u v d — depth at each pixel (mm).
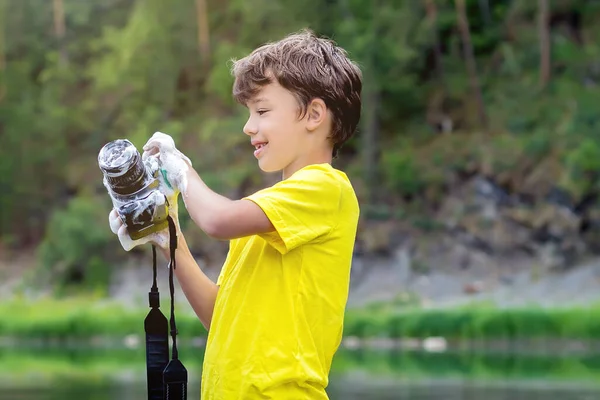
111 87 42250
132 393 12750
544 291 33156
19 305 34156
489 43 40188
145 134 39875
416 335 25594
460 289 34031
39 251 39312
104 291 37000
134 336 27594
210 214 2670
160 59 41281
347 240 2836
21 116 42812
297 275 2760
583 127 36188
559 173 34781
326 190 2770
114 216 2799
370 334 26031
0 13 44781
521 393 12719
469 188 36125
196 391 12453
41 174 43000
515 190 35406
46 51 45250
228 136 38406
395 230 35875
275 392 2699
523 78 39031
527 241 34719
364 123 37750
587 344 24281
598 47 39000
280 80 2824
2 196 42719
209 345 2820
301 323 2744
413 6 39125
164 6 41625
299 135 2854
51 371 16578
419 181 36750
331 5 39594
